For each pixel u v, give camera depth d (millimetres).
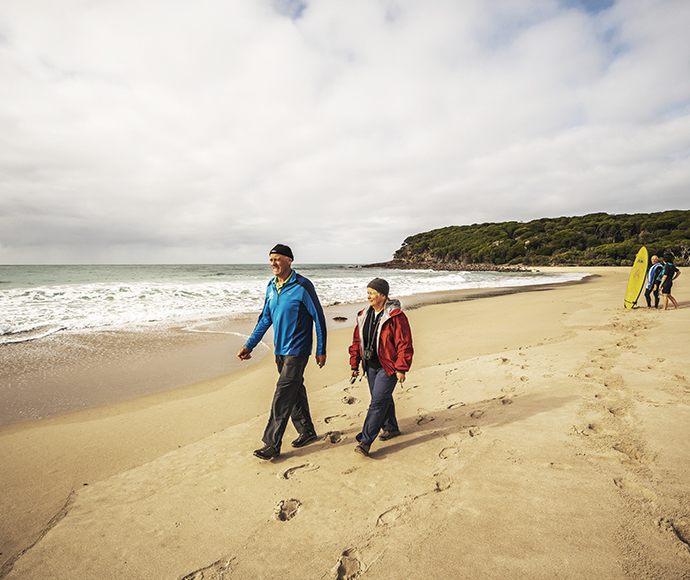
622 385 4004
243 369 5977
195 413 4191
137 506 2451
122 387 5090
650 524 1921
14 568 1947
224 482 2707
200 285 18812
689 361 4664
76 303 12328
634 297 10055
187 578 1836
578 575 1641
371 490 2486
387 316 2877
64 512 2416
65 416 4121
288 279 3072
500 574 1690
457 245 101250
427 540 1954
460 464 2715
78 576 1882
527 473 2512
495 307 13383
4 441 3510
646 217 79625
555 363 5145
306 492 2516
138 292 15273
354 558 1893
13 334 8133
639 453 2629
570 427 3145
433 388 4645
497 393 4234
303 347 3051
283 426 3037
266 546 2023
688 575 1586
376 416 2904
